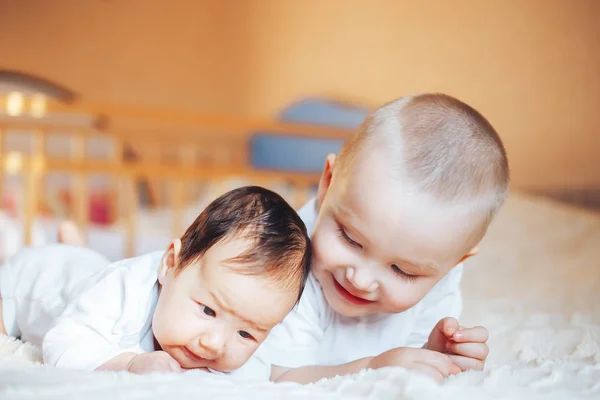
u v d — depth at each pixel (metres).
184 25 3.84
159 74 3.81
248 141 3.86
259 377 0.90
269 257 0.80
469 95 3.48
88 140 3.62
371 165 0.81
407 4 3.65
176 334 0.80
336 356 0.97
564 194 3.22
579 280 2.04
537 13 3.31
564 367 0.93
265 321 0.80
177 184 2.66
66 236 1.29
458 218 0.80
